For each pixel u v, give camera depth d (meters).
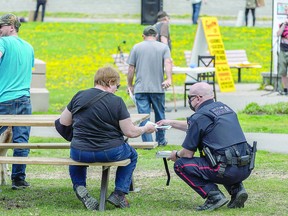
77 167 9.53
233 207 9.50
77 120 9.27
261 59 33.25
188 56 27.86
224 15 45.78
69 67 31.16
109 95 9.28
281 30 23.72
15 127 10.79
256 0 41.31
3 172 11.20
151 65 14.57
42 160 9.42
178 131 17.25
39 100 20.41
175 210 9.44
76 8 47.22
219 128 9.27
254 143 9.42
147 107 14.68
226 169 9.20
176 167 9.44
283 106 20.12
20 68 10.78
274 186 10.88
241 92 24.92
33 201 10.00
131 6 47.41
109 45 35.94
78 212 9.27
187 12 46.38
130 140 15.70
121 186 9.52
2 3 47.62
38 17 43.44
